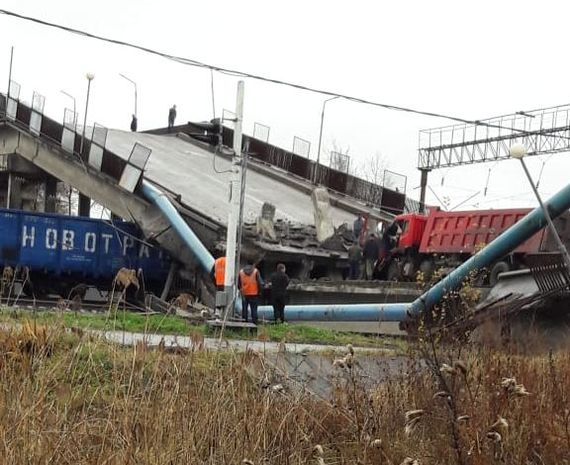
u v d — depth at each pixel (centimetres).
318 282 3234
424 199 5397
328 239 3797
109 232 3834
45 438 609
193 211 3738
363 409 724
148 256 3884
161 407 659
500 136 4709
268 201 4531
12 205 4962
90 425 650
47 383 680
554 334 1764
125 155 4831
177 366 724
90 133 4231
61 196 5828
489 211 3006
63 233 3769
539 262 1925
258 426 669
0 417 620
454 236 3102
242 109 2078
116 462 599
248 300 2247
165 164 4822
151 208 3759
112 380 716
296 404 709
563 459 655
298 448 664
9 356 732
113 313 892
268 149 5531
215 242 3581
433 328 840
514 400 689
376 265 3488
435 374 685
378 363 916
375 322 2370
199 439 651
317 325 2520
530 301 1855
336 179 5078
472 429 638
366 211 4691
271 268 3569
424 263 3231
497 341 876
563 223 2598
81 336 802
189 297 1100
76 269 3781
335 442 694
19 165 4803
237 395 699
